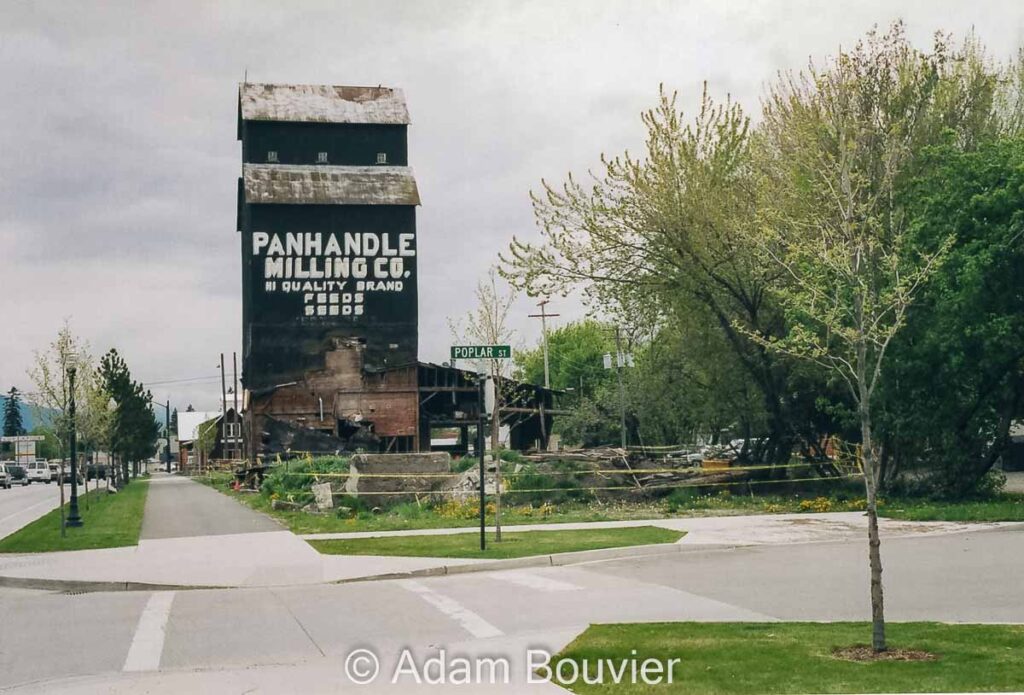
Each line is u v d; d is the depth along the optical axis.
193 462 126.81
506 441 57.06
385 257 65.94
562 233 34.62
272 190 65.12
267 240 64.81
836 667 9.48
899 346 28.95
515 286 34.66
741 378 37.59
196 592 16.66
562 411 58.91
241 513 33.75
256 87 68.56
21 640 12.68
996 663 9.44
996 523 24.25
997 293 27.83
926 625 11.59
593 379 91.25
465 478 32.44
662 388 48.59
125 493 55.06
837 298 13.16
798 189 30.00
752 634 11.24
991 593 14.15
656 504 31.64
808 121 29.97
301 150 67.25
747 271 33.72
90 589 17.27
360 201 65.75
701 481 33.41
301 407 63.56
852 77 28.61
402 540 22.66
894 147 23.92
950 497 30.34
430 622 13.09
